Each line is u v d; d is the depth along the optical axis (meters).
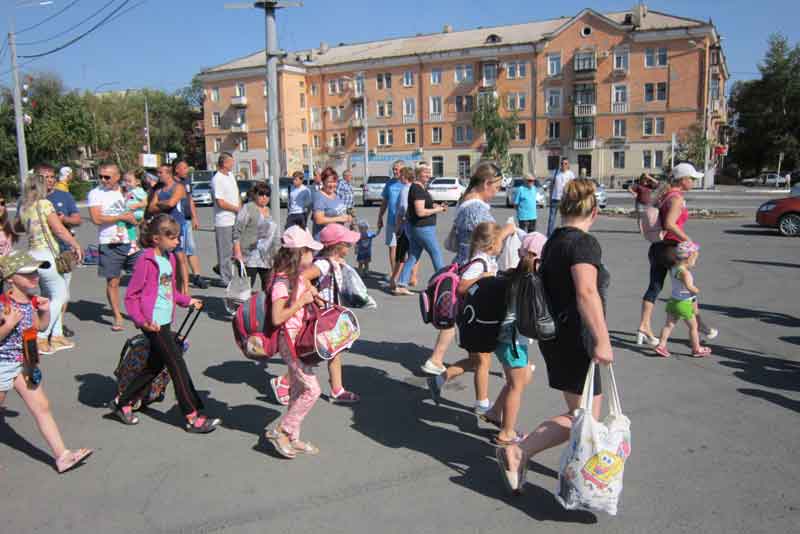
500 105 59.66
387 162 67.12
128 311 4.30
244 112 71.50
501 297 3.89
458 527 3.29
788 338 6.84
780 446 4.20
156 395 4.98
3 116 42.09
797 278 10.36
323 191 8.55
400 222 9.25
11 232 5.57
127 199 9.59
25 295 3.75
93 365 6.06
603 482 3.13
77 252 6.55
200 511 3.47
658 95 54.97
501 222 21.56
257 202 7.49
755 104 68.12
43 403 3.87
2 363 3.69
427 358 6.28
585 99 57.72
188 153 89.69
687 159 52.00
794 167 66.69
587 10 56.34
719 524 3.28
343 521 3.36
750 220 21.00
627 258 12.62
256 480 3.82
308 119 71.44
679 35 53.19
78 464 4.03
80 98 46.66
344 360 6.21
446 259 13.02
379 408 4.99
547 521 3.35
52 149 43.44
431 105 64.50
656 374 5.68
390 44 69.56
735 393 5.20
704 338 6.82
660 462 3.98
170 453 4.20
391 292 9.54
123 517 3.41
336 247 5.02
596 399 3.38
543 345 3.48
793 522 3.30
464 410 4.95
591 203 3.37
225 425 4.68
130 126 64.25
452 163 64.19
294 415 4.04
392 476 3.87
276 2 9.68
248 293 7.42
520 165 61.06
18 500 3.60
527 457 3.51
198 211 29.92
